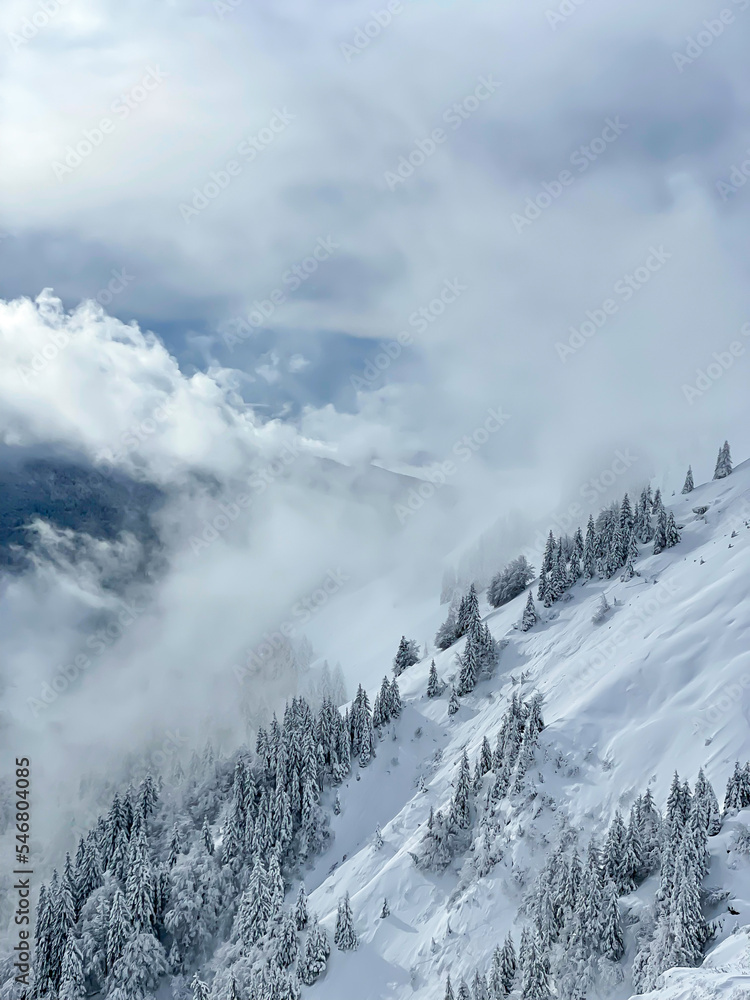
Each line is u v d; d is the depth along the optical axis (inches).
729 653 3666.3
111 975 3774.6
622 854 2758.4
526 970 2566.4
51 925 3983.8
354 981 3233.3
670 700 3602.4
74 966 3745.1
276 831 4379.9
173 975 3892.7
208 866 4252.0
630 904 2608.3
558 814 3299.7
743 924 2219.5
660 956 2284.7
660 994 1862.7
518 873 3221.0
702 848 2485.2
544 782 3499.0
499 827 3494.1
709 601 4126.5
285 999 3243.1
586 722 3713.1
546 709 4163.4
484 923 3147.1
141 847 4266.7
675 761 3250.5
